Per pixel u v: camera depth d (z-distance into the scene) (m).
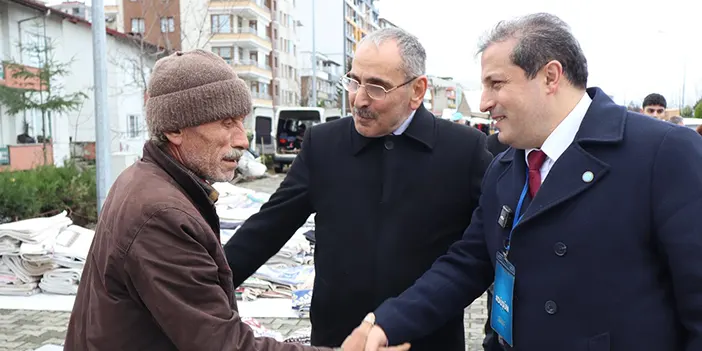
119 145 25.06
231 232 6.43
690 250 1.54
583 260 1.69
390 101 2.31
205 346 1.53
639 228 1.64
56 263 5.73
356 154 2.49
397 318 2.04
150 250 1.54
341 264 2.47
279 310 5.30
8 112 17.92
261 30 51.34
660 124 1.69
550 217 1.75
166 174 1.72
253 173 14.42
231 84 1.72
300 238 6.31
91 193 10.20
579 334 1.70
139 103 27.08
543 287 1.76
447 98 51.19
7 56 20.00
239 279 2.56
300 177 2.61
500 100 1.77
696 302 1.54
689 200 1.57
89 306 1.65
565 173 1.73
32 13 21.47
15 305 5.41
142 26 36.38
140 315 1.60
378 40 2.31
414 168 2.43
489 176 2.11
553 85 1.74
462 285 2.15
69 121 25.14
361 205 2.45
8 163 18.67
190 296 1.55
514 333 1.86
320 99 69.50
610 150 1.70
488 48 1.79
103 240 1.64
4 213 8.54
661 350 1.64
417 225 2.42
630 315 1.65
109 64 24.62
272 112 26.61
